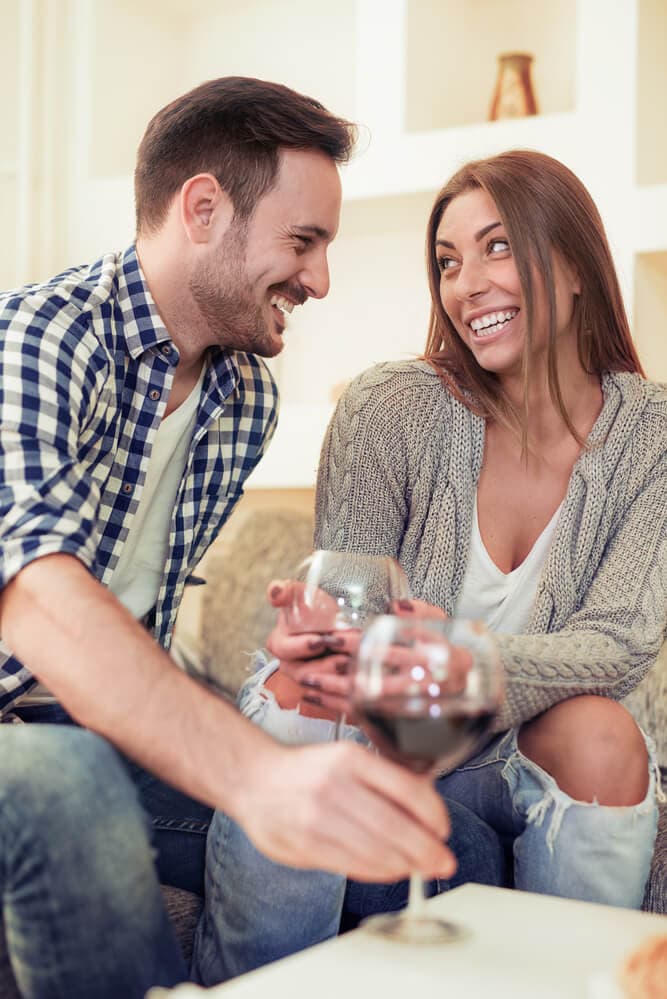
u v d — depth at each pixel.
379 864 0.76
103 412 1.39
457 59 3.01
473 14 3.00
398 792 0.77
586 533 1.58
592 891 1.25
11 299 1.31
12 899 0.83
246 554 2.59
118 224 3.33
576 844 1.25
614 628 1.46
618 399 1.67
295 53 3.31
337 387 3.03
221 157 1.41
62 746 0.85
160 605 1.58
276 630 1.18
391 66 2.90
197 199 1.41
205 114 1.42
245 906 1.17
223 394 1.54
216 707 0.87
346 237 3.21
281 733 1.27
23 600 0.97
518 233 1.58
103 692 0.88
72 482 1.12
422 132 2.89
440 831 0.77
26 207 3.39
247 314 1.46
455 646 0.80
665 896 1.45
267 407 1.67
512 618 1.62
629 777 1.27
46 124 3.39
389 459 1.67
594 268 1.65
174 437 1.54
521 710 1.33
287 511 2.62
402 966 0.75
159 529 1.57
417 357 1.80
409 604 1.17
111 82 3.41
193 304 1.45
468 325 1.65
